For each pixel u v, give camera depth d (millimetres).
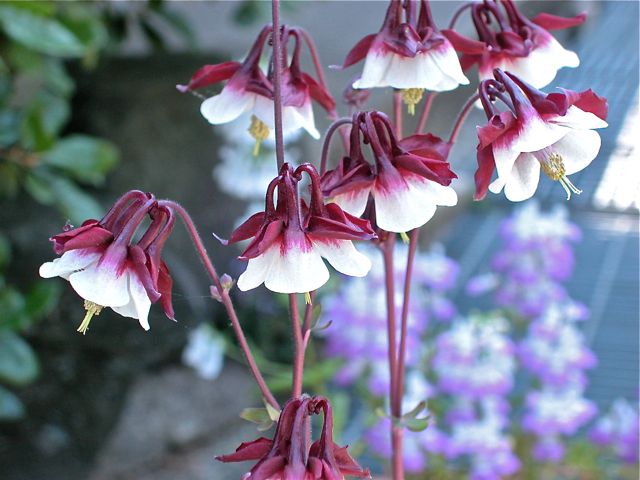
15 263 1106
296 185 498
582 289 1422
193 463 1156
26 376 873
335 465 487
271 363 1309
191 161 1308
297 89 566
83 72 1278
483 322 993
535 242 1028
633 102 1726
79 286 491
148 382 1173
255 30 1422
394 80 543
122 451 1129
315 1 1289
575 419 955
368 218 533
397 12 549
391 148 522
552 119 510
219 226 1335
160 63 1303
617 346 1278
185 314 1203
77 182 1274
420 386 953
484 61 573
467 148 1662
